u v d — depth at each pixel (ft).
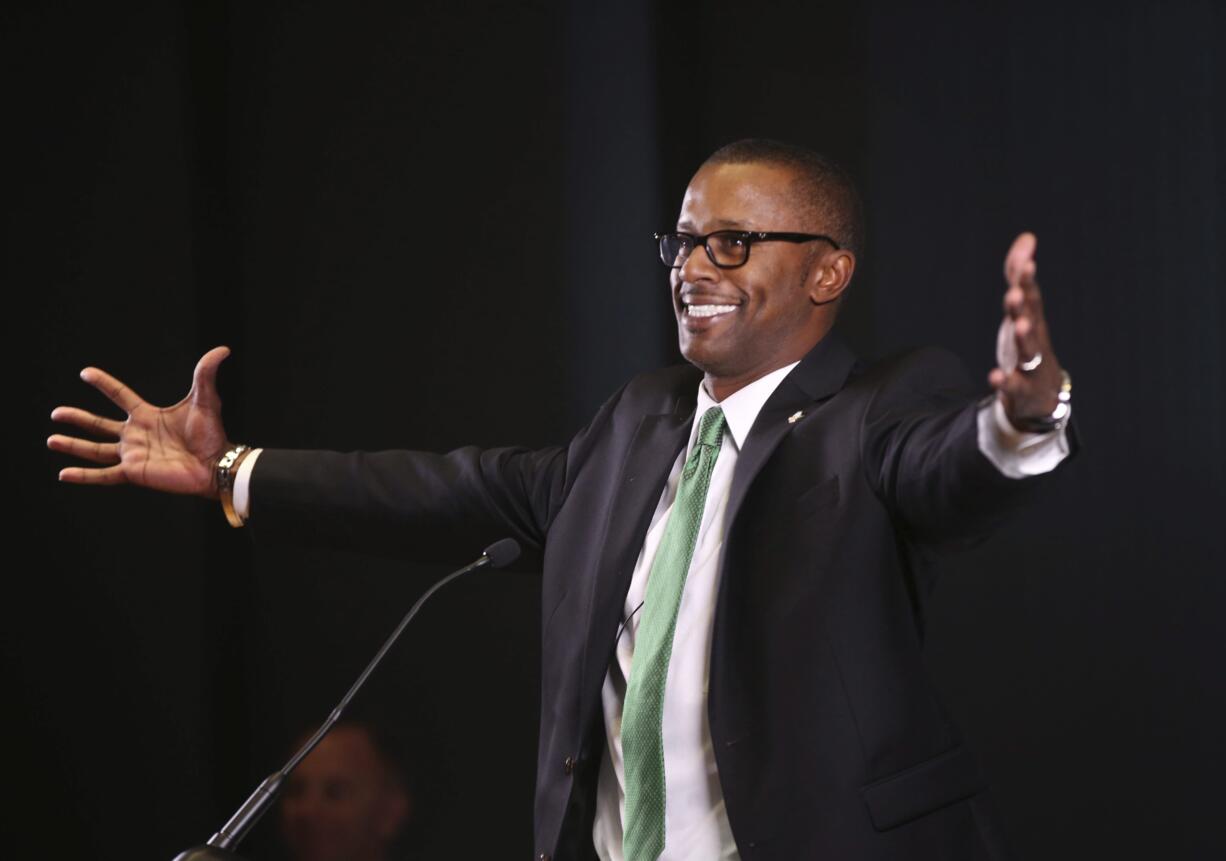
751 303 24.32
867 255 39.47
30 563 39.78
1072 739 37.32
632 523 24.47
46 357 40.06
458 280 41.60
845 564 22.04
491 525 27.61
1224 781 36.14
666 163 41.22
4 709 39.52
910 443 21.61
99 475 27.40
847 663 21.67
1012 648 37.86
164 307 40.45
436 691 41.22
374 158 41.91
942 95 39.24
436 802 41.04
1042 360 18.67
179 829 39.81
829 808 21.13
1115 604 37.14
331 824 40.88
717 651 22.13
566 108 41.47
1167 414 36.99
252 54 42.16
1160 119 37.40
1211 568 36.47
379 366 41.57
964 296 38.73
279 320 41.73
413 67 42.06
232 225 41.88
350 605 41.45
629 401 26.81
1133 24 37.73
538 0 41.78
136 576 40.14
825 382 24.30
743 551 22.70
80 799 39.65
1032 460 19.56
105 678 39.91
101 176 40.50
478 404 41.32
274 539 28.27
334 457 28.25
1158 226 37.27
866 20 39.93
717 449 24.39
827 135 40.11
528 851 40.73
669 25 41.47
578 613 24.73
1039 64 38.45
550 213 41.34
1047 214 38.19
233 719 41.19
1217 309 36.70
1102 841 37.01
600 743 24.22
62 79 40.60
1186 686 36.52
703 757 22.67
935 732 22.06
